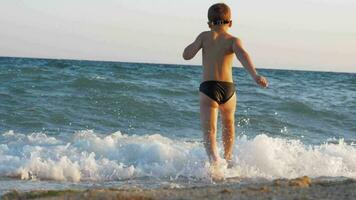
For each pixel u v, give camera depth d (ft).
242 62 24.38
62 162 24.52
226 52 24.72
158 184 23.26
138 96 43.47
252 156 25.61
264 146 25.95
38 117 34.88
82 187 22.75
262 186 21.07
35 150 26.13
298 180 21.59
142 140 28.89
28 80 48.78
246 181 23.77
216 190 20.29
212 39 24.89
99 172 24.38
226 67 24.76
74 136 30.09
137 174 24.41
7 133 29.86
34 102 38.27
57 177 23.85
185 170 24.66
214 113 24.64
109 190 20.25
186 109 39.55
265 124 37.42
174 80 60.29
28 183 23.08
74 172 24.08
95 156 25.90
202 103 24.71
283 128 36.86
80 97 40.96
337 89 69.77
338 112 43.29
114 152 26.25
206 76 24.75
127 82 49.60
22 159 24.58
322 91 64.28
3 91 41.98
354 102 51.85
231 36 24.84
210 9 25.16
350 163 26.89
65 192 20.47
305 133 35.91
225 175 24.39
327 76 130.62
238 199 19.31
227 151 25.07
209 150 24.49
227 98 24.72
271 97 49.83
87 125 34.30
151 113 37.70
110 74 62.80
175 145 27.94
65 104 38.29
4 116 34.55
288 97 50.55
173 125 35.50
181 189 20.58
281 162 25.63
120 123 35.24
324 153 27.58
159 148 26.02
